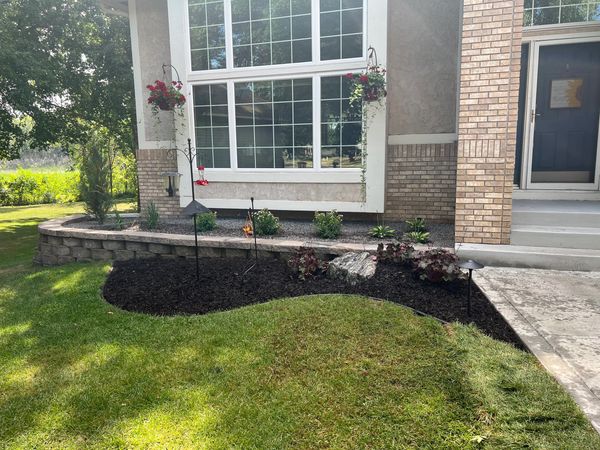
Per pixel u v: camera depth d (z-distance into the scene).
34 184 22.73
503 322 3.47
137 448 2.21
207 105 7.75
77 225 7.59
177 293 4.46
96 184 7.51
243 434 2.28
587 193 6.37
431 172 7.24
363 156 6.97
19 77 11.13
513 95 4.92
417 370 2.78
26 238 11.35
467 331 3.29
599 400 2.37
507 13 4.81
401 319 3.52
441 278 4.18
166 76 8.46
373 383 2.68
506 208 5.12
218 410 2.49
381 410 2.42
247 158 7.67
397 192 7.45
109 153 7.95
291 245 5.35
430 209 7.34
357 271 4.43
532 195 6.54
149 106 8.69
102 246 6.52
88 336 3.58
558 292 4.09
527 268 4.89
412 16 6.95
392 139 7.32
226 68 7.48
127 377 2.89
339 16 6.80
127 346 3.35
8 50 10.32
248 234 6.32
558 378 2.60
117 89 14.17
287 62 7.18
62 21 12.87
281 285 4.48
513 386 2.53
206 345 3.28
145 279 5.01
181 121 7.90
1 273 6.67
